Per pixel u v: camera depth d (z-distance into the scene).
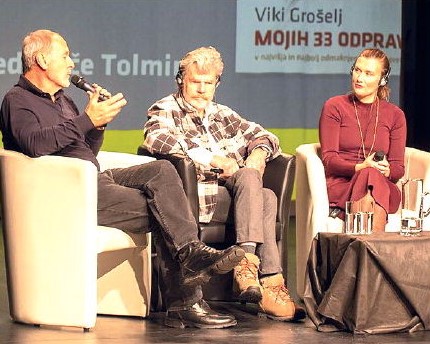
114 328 5.29
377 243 5.21
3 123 5.42
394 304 5.32
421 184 5.56
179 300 5.34
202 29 9.16
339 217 6.02
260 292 5.46
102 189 5.32
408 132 9.94
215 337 5.12
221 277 5.96
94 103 5.26
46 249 5.21
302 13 9.42
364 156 6.27
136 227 5.34
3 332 5.15
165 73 9.10
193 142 5.93
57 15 8.75
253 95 9.34
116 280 5.59
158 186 5.24
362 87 6.24
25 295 5.30
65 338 5.03
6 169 5.30
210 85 5.96
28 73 5.46
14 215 5.30
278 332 5.27
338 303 5.28
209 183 5.82
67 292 5.19
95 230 5.17
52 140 5.18
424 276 5.30
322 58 9.49
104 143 8.95
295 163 6.06
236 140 6.13
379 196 5.91
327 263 5.46
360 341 5.11
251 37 9.30
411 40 9.84
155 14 9.03
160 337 5.09
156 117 5.91
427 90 9.89
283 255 6.00
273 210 5.72
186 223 5.21
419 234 5.47
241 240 5.57
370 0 9.54
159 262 5.36
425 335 5.27
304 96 9.48
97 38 8.87
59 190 5.16
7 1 8.60
